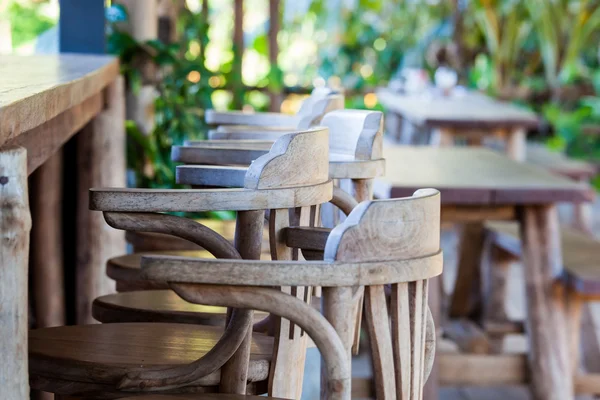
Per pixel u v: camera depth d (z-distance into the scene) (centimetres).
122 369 159
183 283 132
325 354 135
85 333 184
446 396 441
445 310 471
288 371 167
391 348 143
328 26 1181
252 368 166
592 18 1202
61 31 421
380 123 207
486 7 1189
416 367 146
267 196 158
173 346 175
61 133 250
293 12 1180
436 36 1180
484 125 650
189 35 615
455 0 1154
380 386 143
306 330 134
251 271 132
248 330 160
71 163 391
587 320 434
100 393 160
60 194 377
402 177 382
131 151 461
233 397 156
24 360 146
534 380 389
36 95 165
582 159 1108
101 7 421
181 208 154
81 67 297
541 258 382
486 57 1241
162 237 277
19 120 148
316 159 165
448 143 659
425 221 143
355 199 204
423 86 861
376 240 139
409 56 1156
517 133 670
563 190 365
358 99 971
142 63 468
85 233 380
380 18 1194
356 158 205
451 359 395
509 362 393
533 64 1259
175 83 488
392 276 139
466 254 464
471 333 438
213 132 255
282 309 133
